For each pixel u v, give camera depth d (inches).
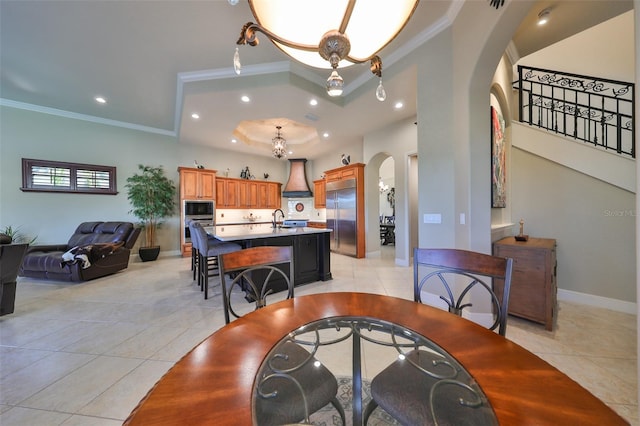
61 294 124.2
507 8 73.7
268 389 28.2
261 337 34.6
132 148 217.0
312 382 38.2
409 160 181.0
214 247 125.7
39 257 146.3
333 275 157.2
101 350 74.5
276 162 314.8
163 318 96.0
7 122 172.6
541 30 108.7
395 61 118.6
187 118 174.1
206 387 24.3
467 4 87.2
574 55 148.6
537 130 114.7
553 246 90.4
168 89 153.3
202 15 94.6
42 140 182.4
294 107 155.3
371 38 56.9
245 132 242.7
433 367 33.5
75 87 151.9
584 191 103.3
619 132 119.1
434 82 101.2
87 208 198.2
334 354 65.6
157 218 224.1
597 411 20.7
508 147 122.3
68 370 65.4
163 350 74.6
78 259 142.9
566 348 72.4
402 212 182.9
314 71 135.6
